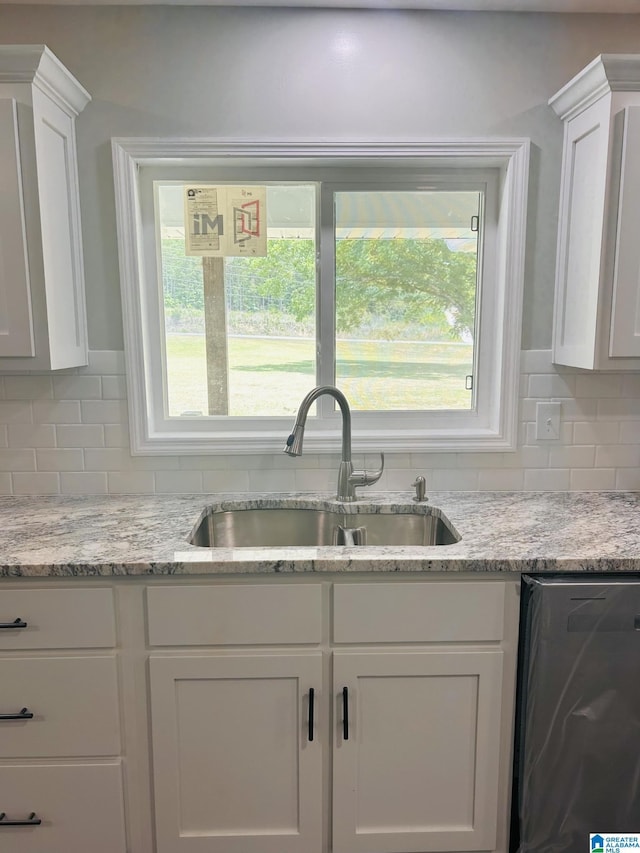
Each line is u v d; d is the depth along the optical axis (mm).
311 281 1970
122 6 1763
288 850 1494
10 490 1937
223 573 1391
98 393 1904
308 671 1427
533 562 1383
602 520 1677
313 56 1796
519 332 1906
